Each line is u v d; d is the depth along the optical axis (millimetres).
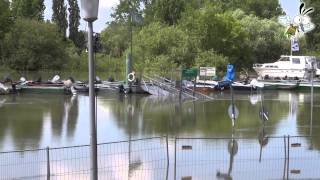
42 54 83812
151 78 45875
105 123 24875
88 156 15570
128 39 80375
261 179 13227
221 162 14938
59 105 33469
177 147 17094
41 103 34719
